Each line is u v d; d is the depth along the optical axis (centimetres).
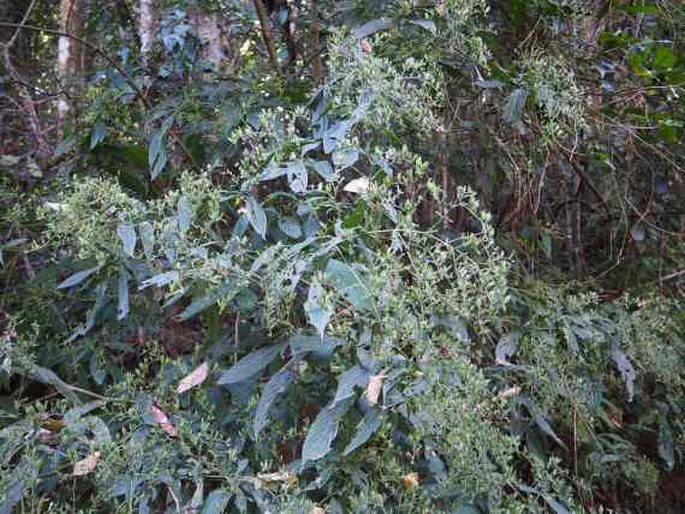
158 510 150
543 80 184
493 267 123
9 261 199
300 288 137
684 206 256
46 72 276
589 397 198
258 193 178
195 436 135
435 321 127
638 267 256
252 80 193
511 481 136
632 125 226
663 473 234
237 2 260
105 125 197
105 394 165
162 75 217
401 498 135
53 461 145
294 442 150
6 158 218
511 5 204
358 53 152
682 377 228
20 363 156
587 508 196
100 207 156
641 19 243
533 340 186
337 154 134
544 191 244
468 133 217
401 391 116
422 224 202
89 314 157
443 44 178
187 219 131
